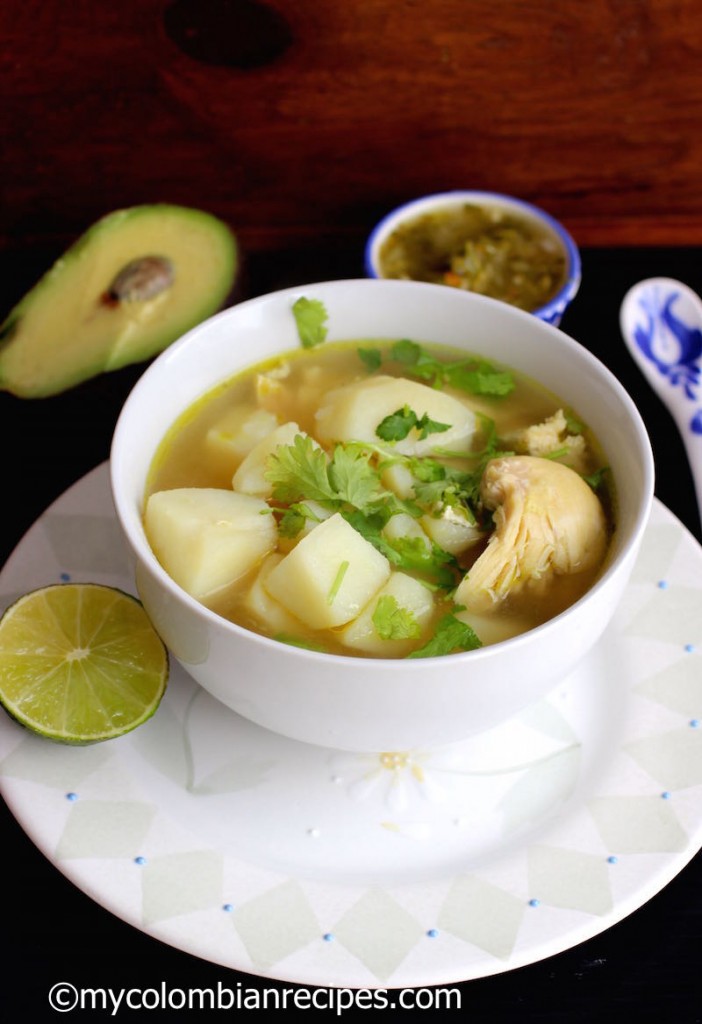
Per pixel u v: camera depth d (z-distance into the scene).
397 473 0.54
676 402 0.67
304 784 0.52
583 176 0.76
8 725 0.53
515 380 0.57
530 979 0.51
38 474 0.65
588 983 0.50
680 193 0.77
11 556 0.58
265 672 0.48
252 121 0.73
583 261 0.76
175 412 0.56
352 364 0.58
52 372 0.64
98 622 0.54
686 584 0.57
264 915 0.48
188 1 0.69
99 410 0.67
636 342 0.69
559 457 0.54
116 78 0.72
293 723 0.50
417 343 0.58
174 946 0.48
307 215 0.77
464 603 0.51
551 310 0.68
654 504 0.59
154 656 0.54
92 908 0.52
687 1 0.69
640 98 0.73
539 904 0.49
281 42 0.70
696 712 0.53
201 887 0.49
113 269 0.67
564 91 0.73
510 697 0.49
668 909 0.52
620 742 0.53
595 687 0.54
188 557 0.51
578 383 0.55
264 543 0.52
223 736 0.53
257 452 0.54
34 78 0.71
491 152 0.75
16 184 0.76
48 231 0.78
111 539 0.58
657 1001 0.50
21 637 0.53
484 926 0.48
